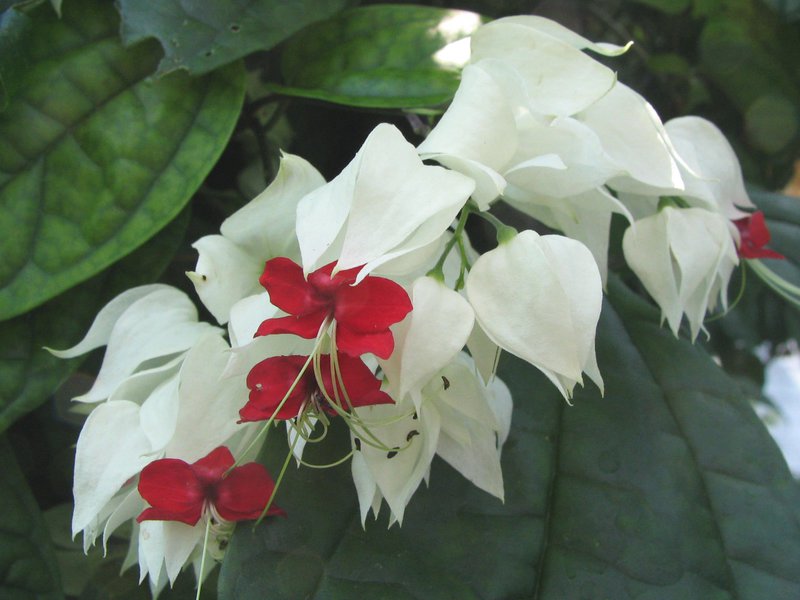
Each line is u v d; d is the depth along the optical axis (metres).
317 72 0.13
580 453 0.12
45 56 0.11
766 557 0.11
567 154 0.09
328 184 0.09
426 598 0.10
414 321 0.08
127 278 0.12
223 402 0.09
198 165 0.11
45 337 0.11
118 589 0.14
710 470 0.12
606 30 0.20
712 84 0.22
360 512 0.10
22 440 0.15
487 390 0.10
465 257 0.09
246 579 0.10
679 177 0.10
